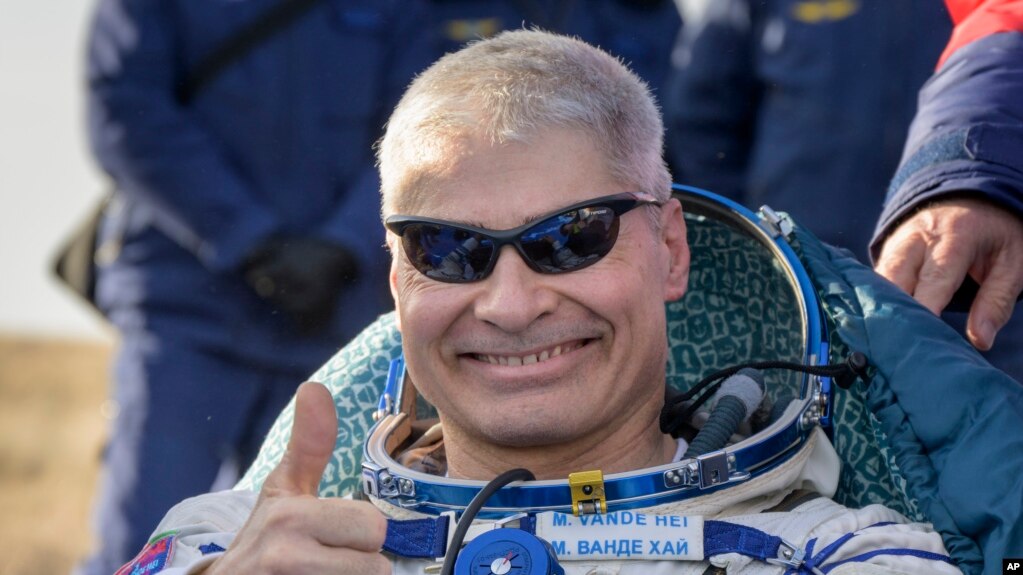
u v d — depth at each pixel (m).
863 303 3.04
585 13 5.48
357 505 2.47
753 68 5.30
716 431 2.95
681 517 2.77
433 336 2.83
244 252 4.88
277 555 2.45
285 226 4.96
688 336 3.38
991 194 3.24
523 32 2.95
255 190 5.00
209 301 4.93
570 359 2.84
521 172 2.79
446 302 2.80
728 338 3.35
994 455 2.79
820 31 5.02
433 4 5.28
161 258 4.97
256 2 4.97
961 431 2.85
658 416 3.04
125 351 4.99
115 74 4.97
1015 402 2.86
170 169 4.92
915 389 2.90
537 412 2.83
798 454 2.93
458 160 2.80
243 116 4.99
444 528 2.82
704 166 5.48
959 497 2.78
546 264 2.78
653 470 2.80
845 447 3.12
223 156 5.00
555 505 2.80
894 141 4.93
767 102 5.19
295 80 4.98
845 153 4.97
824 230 5.02
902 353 2.95
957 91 3.39
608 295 2.80
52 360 13.26
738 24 5.31
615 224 2.81
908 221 3.33
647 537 2.76
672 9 5.75
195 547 2.89
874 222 4.98
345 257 4.90
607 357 2.86
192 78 5.00
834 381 3.01
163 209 4.94
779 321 3.26
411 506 2.92
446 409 2.90
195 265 4.95
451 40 5.25
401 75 5.08
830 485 3.02
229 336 4.93
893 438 2.91
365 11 5.03
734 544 2.74
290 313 4.92
